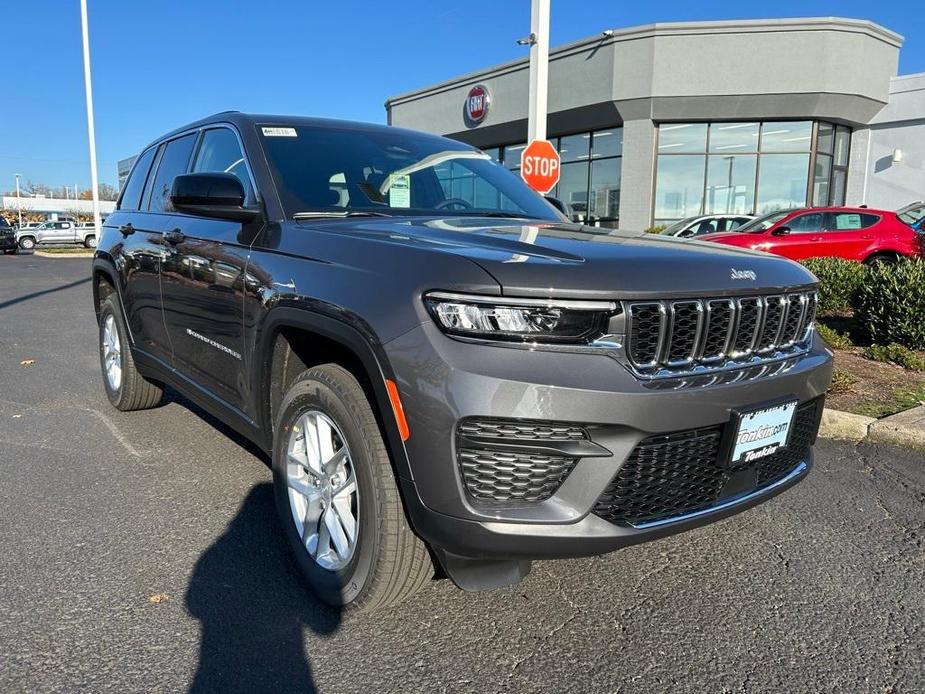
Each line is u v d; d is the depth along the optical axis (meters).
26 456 4.09
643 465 2.12
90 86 27.11
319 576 2.55
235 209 3.02
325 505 2.56
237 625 2.46
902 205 19.66
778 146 19.17
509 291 1.98
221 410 3.33
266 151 3.27
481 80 22.77
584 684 2.20
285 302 2.58
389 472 2.24
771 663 2.33
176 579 2.75
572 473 2.03
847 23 17.89
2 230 33.28
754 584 2.83
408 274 2.15
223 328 3.16
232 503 3.45
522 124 21.77
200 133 3.97
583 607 2.64
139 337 4.37
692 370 2.20
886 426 4.50
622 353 2.07
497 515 2.01
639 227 19.73
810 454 2.80
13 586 2.67
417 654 2.33
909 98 19.09
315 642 2.38
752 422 2.26
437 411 1.99
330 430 2.56
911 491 3.75
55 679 2.15
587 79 19.75
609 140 20.47
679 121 19.25
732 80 18.30
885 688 2.21
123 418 4.86
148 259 4.03
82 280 17.19
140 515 3.31
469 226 2.80
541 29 9.42
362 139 3.63
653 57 18.47
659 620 2.56
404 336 2.07
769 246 12.24
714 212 19.69
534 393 1.94
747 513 3.49
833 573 2.92
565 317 2.02
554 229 2.86
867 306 7.11
